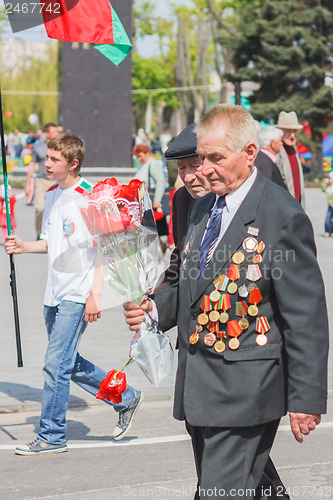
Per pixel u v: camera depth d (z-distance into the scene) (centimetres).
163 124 8519
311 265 414
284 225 414
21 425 775
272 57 5150
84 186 666
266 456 427
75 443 722
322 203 3634
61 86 4497
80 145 662
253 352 415
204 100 7462
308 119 5200
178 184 1506
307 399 406
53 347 685
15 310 755
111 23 792
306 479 637
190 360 429
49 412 693
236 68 5362
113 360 980
